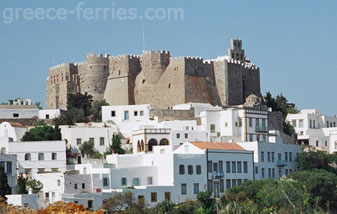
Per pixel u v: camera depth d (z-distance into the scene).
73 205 133.62
